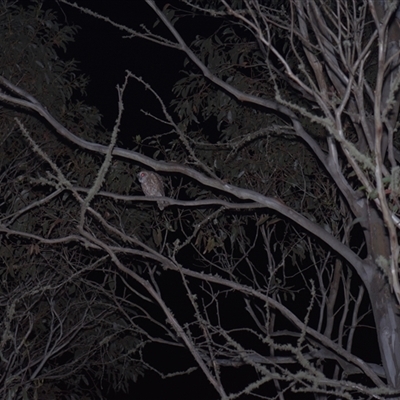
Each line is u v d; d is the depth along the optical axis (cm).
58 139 684
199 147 666
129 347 788
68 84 711
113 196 388
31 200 657
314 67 348
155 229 700
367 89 348
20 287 712
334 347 361
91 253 686
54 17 698
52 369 770
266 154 657
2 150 677
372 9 226
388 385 354
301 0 336
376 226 364
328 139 373
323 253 704
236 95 405
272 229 694
